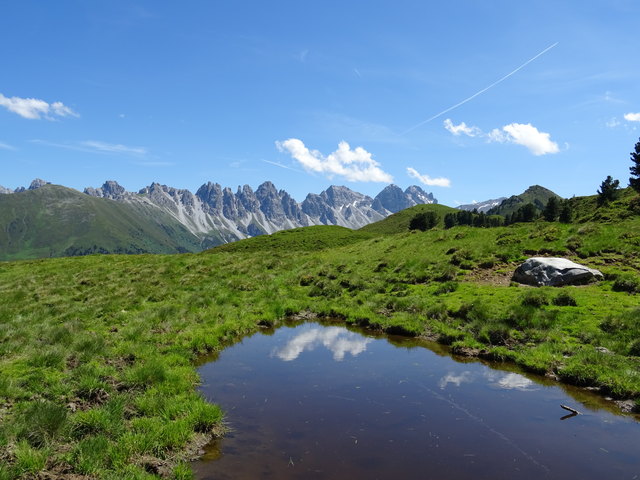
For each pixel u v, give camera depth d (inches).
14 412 431.8
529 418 478.3
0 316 905.5
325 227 4859.7
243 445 417.1
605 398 535.2
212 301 1107.9
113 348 677.3
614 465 380.8
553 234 1352.1
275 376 621.3
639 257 1091.3
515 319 804.6
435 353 743.7
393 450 405.7
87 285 1334.9
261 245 3897.6
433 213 4938.5
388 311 1000.2
